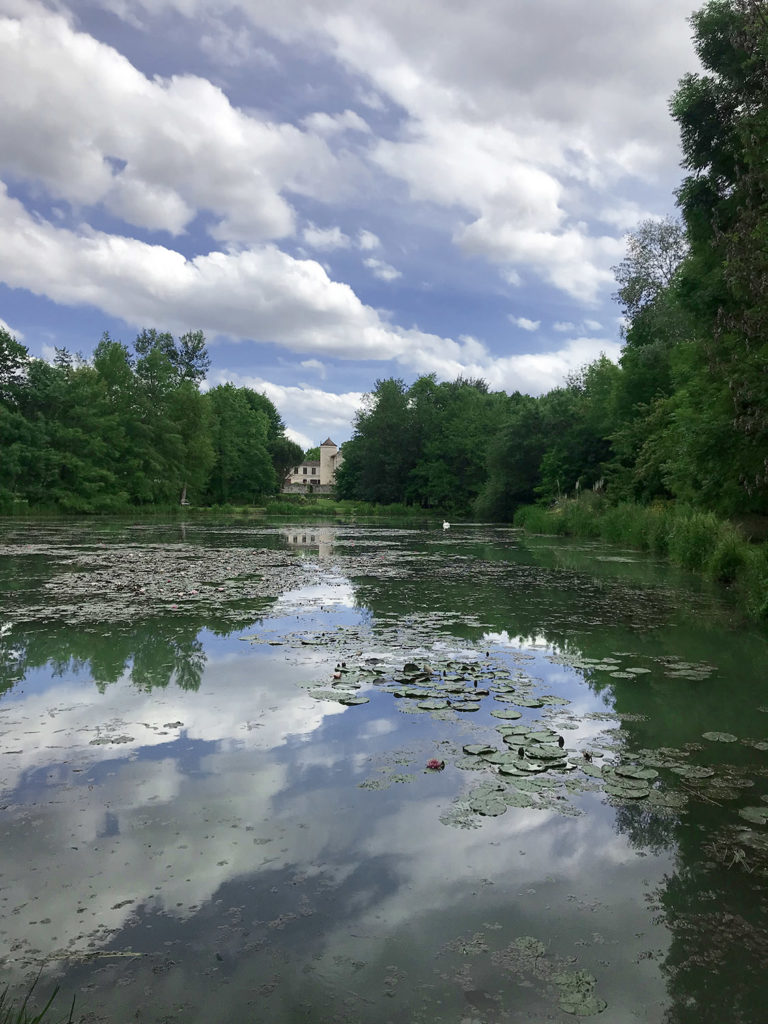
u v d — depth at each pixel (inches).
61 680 217.6
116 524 1286.9
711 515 574.9
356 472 3065.9
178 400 2170.3
